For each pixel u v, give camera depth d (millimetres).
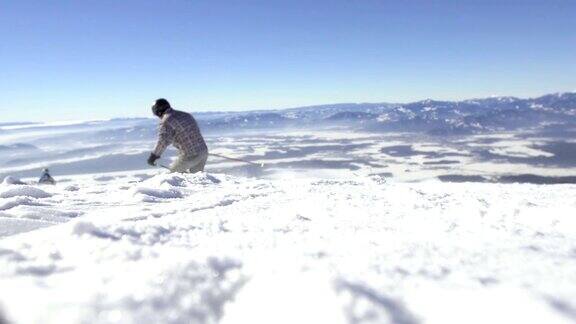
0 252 1273
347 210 3100
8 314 765
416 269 1179
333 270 1132
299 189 5086
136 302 840
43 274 1110
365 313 810
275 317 845
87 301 811
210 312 900
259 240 1828
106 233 1708
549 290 936
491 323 784
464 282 1042
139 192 4293
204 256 1190
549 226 2443
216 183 5910
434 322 804
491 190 5371
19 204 3547
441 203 3590
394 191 4844
